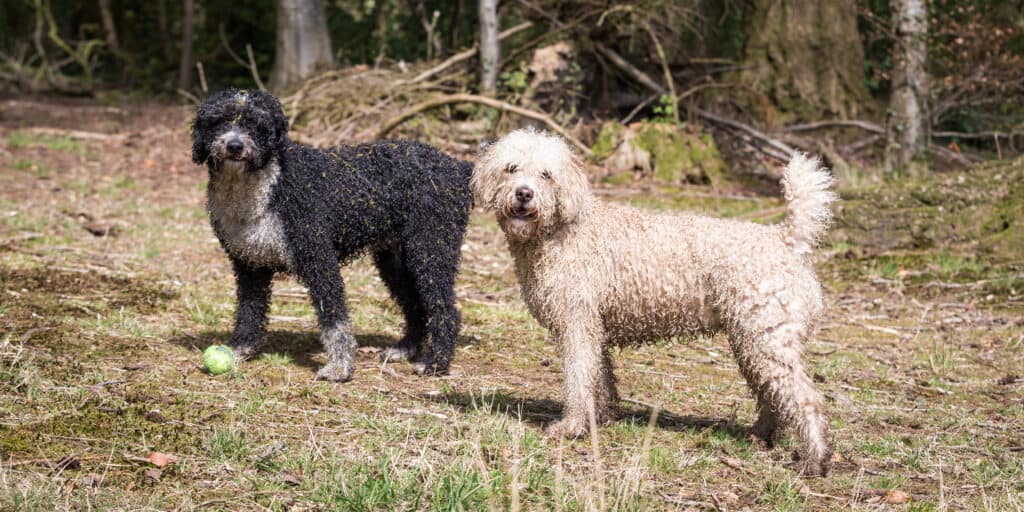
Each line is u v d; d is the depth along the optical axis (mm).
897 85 13672
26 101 22453
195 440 4656
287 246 5895
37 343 6125
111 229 10047
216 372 5793
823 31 17094
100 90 25562
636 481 4164
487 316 7902
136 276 8312
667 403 5984
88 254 8953
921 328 8086
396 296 6688
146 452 4469
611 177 13648
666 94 15344
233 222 5871
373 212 6141
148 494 4031
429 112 14617
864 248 10406
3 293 7270
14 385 5258
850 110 17172
